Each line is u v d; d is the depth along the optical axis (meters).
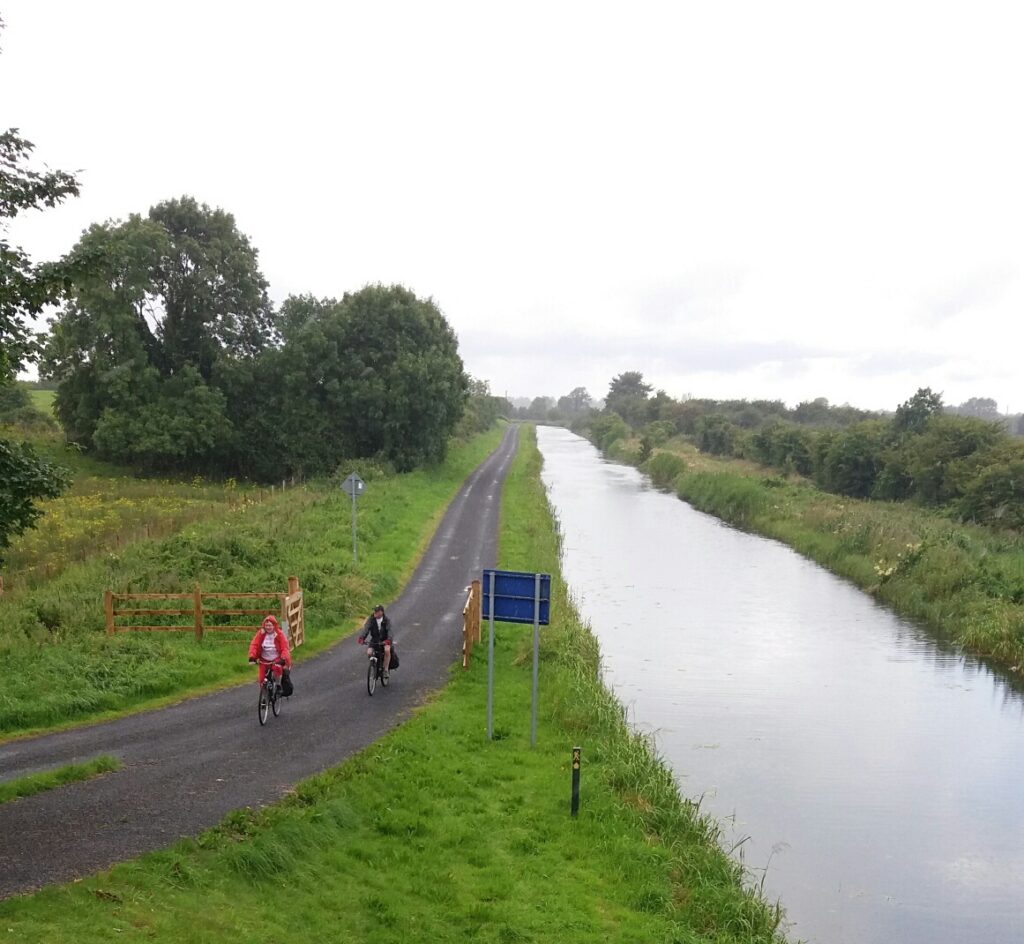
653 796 12.77
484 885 9.59
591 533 42.62
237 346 54.62
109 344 49.16
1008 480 36.72
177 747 12.59
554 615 21.91
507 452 91.00
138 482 47.00
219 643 18.12
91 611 18.80
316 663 17.75
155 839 9.16
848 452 52.84
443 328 58.97
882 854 12.30
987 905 11.05
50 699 13.86
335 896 8.74
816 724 17.30
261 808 10.24
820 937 10.32
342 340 52.78
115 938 6.90
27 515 9.94
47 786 10.70
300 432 50.78
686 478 62.25
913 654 22.52
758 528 44.19
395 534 31.95
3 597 19.78
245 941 7.43
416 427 54.25
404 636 20.02
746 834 12.77
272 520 29.88
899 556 29.95
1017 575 26.42
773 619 26.00
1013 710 18.27
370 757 12.41
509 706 15.74
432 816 11.01
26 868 8.23
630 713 17.67
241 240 53.81
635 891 10.09
